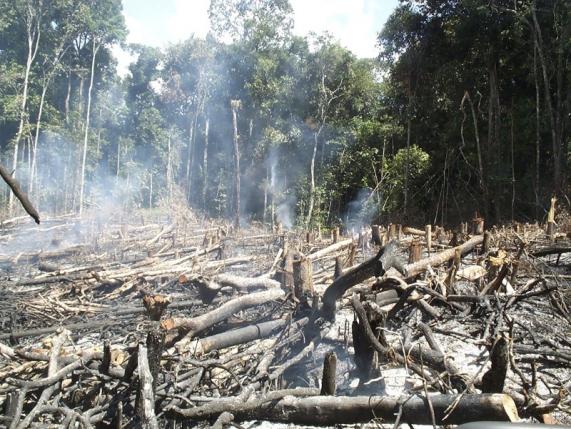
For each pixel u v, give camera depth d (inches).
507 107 924.6
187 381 146.6
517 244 371.6
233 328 202.1
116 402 133.2
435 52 946.1
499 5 818.8
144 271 335.0
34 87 1311.5
